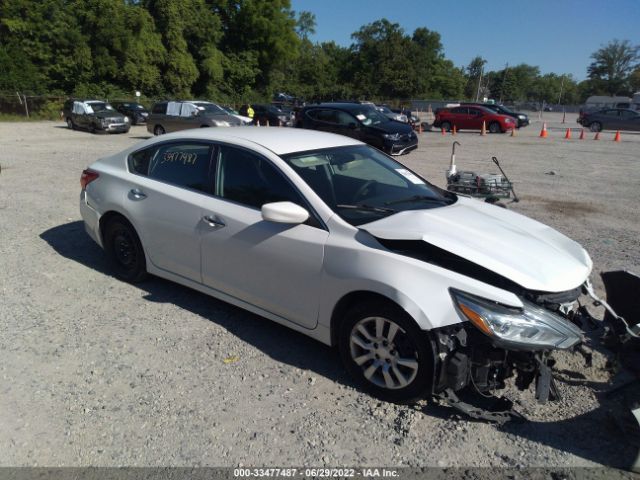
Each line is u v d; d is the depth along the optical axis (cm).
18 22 3853
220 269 396
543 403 284
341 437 285
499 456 273
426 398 304
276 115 2859
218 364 355
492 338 272
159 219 433
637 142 2186
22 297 454
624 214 812
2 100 3619
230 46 5494
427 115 5578
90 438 281
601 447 279
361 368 326
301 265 341
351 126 1570
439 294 285
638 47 11238
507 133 2756
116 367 349
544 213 812
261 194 376
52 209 768
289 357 366
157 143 462
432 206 380
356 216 343
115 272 502
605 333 337
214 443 279
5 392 320
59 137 2180
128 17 4228
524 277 291
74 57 4028
